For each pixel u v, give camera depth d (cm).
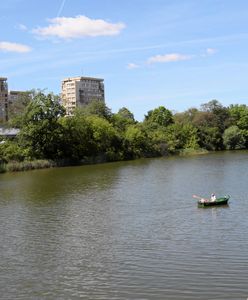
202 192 5772
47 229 3953
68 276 2706
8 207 5134
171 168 9431
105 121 13300
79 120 12150
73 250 3256
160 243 3338
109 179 7638
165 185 6594
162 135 15338
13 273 2800
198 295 2327
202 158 12400
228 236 3456
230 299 2261
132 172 8806
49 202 5375
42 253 3216
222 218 4116
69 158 11538
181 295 2339
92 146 12294
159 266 2800
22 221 4331
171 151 14925
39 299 2380
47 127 11069
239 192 5619
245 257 2905
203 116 17975
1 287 2566
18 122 11206
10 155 10450
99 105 15388
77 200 5453
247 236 3434
